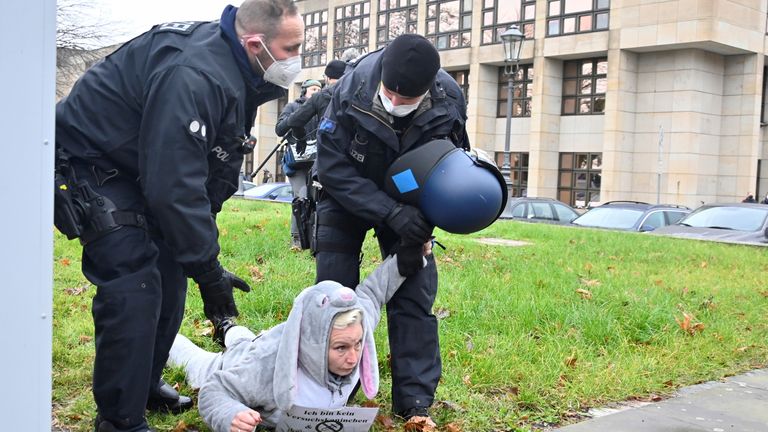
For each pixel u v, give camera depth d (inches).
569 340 199.8
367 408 117.3
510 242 453.7
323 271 139.5
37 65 76.7
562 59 1448.1
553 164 1464.1
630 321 220.4
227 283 116.6
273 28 112.1
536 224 624.4
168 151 105.7
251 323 195.0
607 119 1363.2
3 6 73.7
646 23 1314.0
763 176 1492.4
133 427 113.8
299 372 118.0
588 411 157.0
